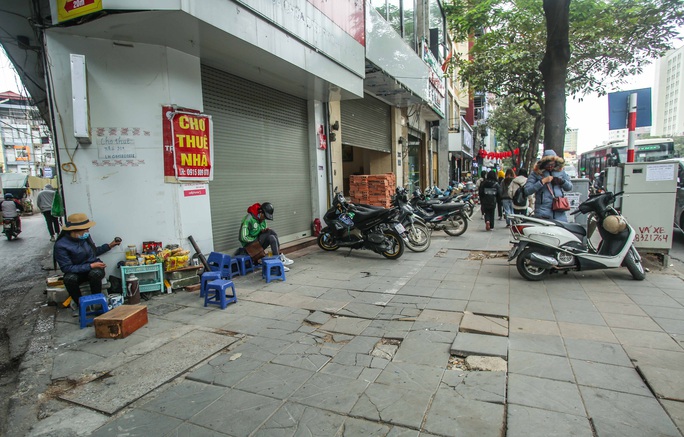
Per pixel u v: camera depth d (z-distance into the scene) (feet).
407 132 52.49
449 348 11.50
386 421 8.17
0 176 81.56
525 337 11.99
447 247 27.12
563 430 7.72
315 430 7.98
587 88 44.83
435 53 60.80
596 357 10.64
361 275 20.02
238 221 23.38
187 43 17.19
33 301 17.57
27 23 18.56
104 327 12.72
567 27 22.22
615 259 17.54
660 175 18.94
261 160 25.31
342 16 26.37
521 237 18.01
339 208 25.07
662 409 8.32
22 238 42.86
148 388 9.72
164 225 17.93
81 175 16.53
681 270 20.83
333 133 32.07
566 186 20.07
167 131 17.69
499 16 41.91
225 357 11.33
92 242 15.90
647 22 33.55
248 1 17.07
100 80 16.39
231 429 8.10
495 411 8.40
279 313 14.76
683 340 11.54
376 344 11.98
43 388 9.95
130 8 13.84
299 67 21.40
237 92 23.24
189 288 17.66
